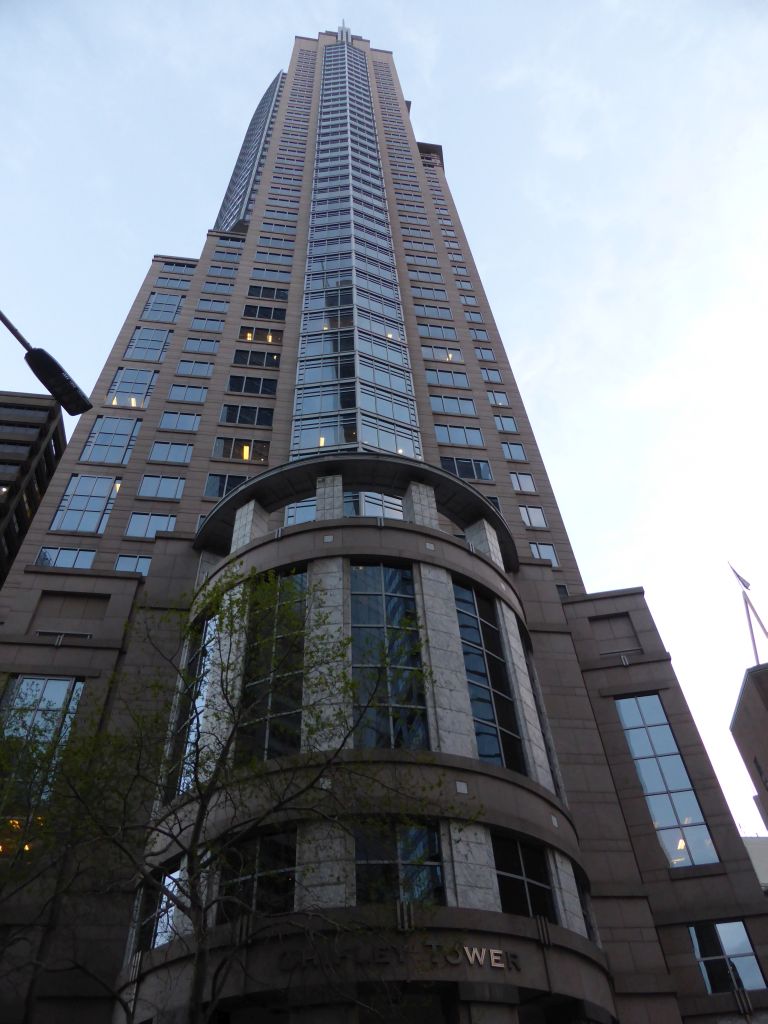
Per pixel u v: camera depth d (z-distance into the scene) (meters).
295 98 116.00
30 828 19.36
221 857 17.58
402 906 19.05
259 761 21.14
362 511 43.31
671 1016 24.66
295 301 66.75
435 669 24.94
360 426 50.62
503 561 36.81
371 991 18.58
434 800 21.45
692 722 32.62
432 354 64.88
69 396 14.47
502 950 19.77
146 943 22.78
